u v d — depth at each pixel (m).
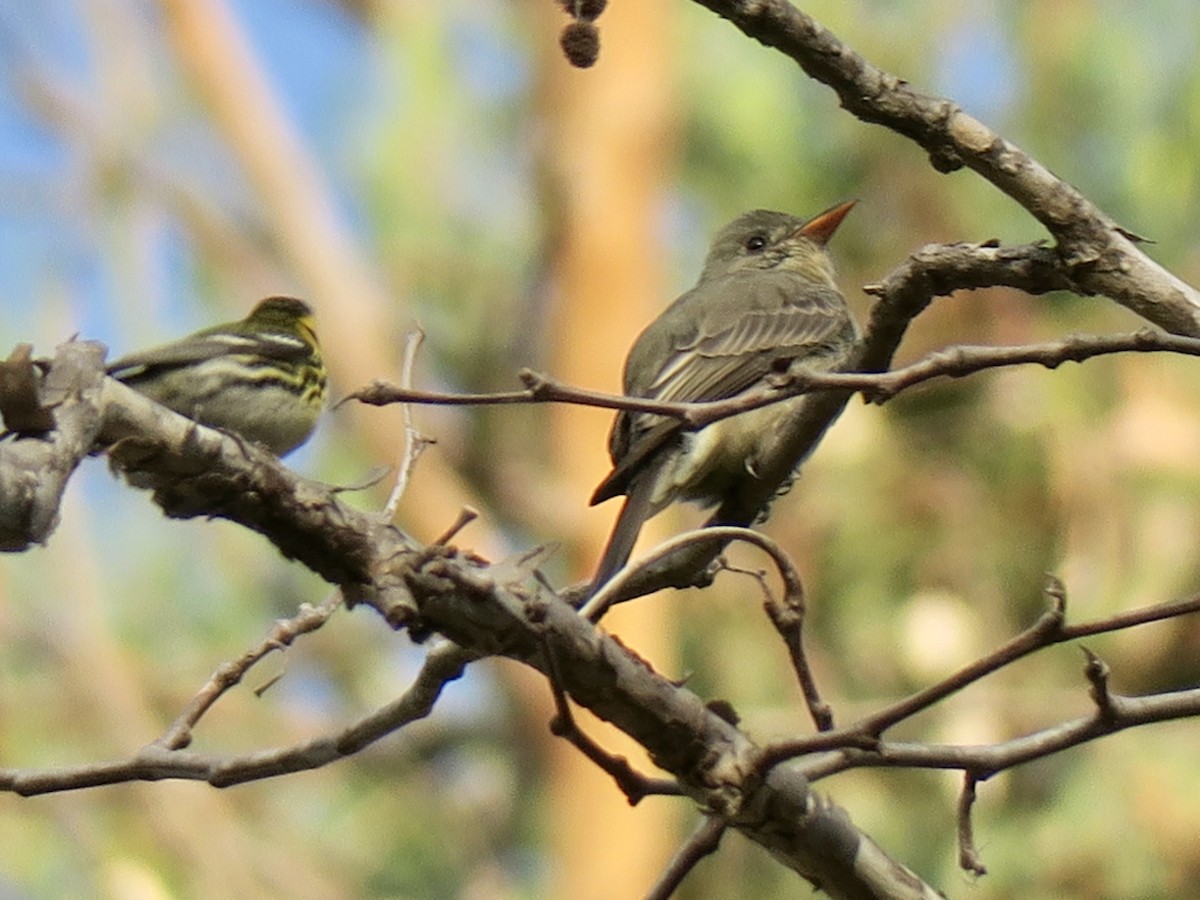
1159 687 11.50
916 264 6.08
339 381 14.54
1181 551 11.48
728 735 5.79
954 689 5.47
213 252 15.02
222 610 14.27
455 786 14.70
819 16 12.91
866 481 12.16
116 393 5.20
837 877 6.03
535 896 14.05
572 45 5.62
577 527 14.41
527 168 15.34
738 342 9.37
